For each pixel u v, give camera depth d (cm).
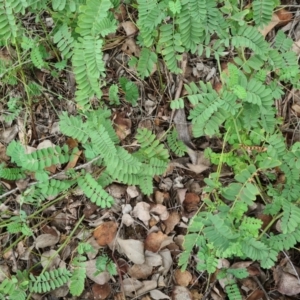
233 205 52
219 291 59
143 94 67
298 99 62
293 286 57
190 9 50
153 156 58
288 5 64
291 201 55
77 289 56
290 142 62
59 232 63
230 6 54
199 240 52
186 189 63
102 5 49
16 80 65
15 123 68
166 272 61
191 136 65
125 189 63
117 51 68
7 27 50
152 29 53
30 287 56
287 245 52
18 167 66
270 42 65
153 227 62
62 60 67
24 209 63
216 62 65
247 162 59
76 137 55
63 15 58
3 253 60
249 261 59
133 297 60
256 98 52
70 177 61
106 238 62
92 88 53
